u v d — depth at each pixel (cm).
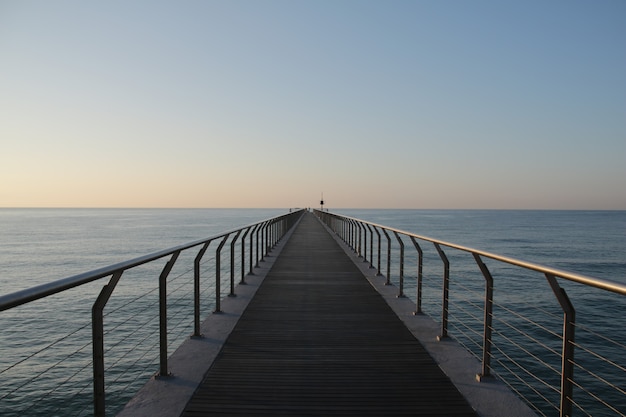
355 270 997
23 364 1081
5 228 9625
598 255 4066
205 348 432
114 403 854
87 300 1786
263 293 727
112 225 10544
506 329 1391
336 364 396
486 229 8500
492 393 331
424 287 1933
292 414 300
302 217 4922
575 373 1057
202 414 299
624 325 1498
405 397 328
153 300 1708
